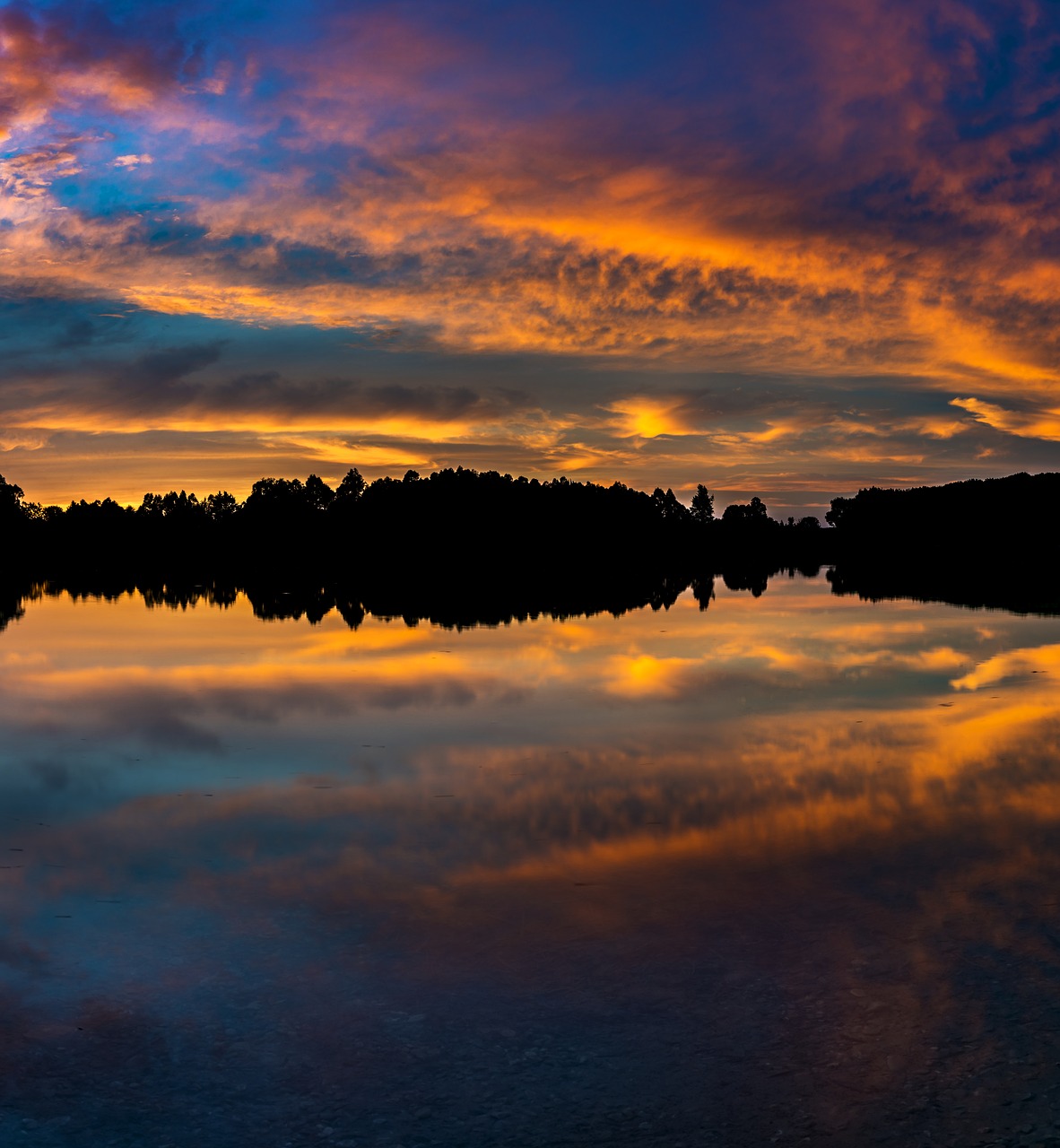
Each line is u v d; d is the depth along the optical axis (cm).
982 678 2470
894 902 1055
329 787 1517
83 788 1523
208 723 1998
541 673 2606
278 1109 715
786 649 3077
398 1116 707
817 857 1195
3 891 1115
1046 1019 817
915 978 889
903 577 8219
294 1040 803
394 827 1324
